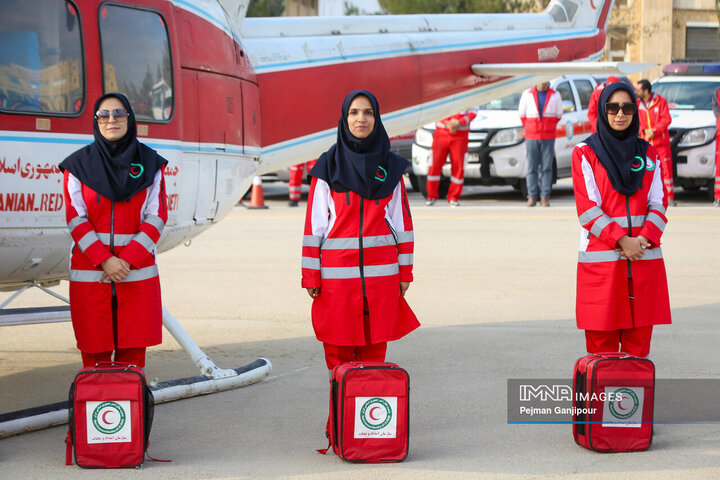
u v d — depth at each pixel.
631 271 4.61
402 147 18.62
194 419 5.01
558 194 18.19
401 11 32.53
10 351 6.62
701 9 36.97
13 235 4.70
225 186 5.99
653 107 14.64
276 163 7.00
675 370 5.88
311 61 7.13
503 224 13.17
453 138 15.23
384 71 7.73
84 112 4.96
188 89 5.61
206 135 5.76
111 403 4.19
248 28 6.89
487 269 9.59
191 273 9.54
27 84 4.71
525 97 14.99
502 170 15.77
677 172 15.58
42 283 5.54
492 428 4.80
